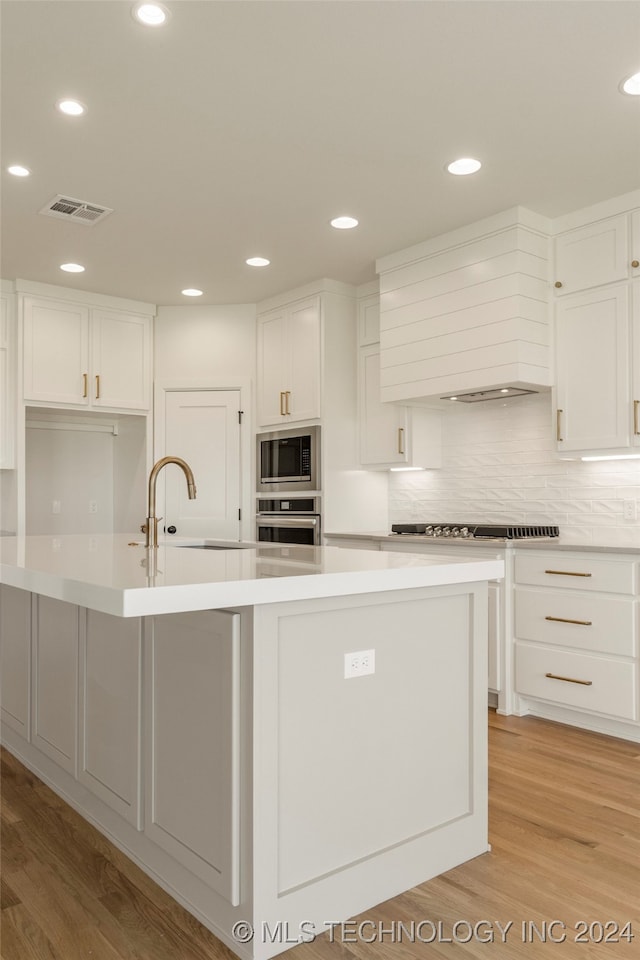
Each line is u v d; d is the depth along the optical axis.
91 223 3.81
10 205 3.59
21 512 4.66
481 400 4.25
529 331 3.66
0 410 4.67
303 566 1.88
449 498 4.71
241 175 3.28
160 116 2.78
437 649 2.07
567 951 1.69
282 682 1.71
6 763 2.90
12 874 2.04
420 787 2.02
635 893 1.95
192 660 1.81
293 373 4.96
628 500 3.77
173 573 1.67
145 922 1.81
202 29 2.26
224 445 5.30
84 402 4.95
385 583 1.80
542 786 2.71
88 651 2.33
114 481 5.79
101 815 2.29
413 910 1.86
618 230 3.50
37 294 4.77
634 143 2.99
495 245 3.71
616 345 3.49
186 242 4.09
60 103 2.67
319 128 2.87
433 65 2.46
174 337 5.36
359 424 4.91
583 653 3.38
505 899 1.91
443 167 3.20
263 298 5.18
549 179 3.32
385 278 4.34
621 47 2.37
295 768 1.73
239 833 1.67
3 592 3.03
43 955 1.67
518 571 3.67
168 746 1.91
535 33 2.29
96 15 2.20
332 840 1.81
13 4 2.14
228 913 1.71
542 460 4.18
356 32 2.28
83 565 1.85
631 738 3.28
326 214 3.71
